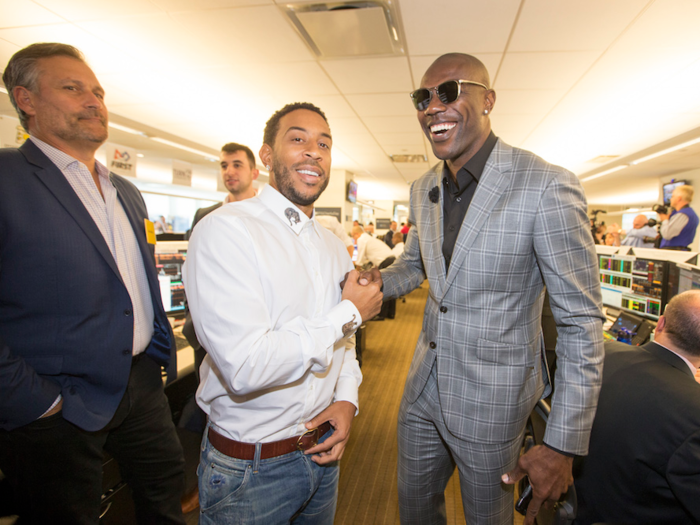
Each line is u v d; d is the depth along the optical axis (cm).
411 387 116
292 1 227
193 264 77
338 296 96
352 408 94
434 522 122
